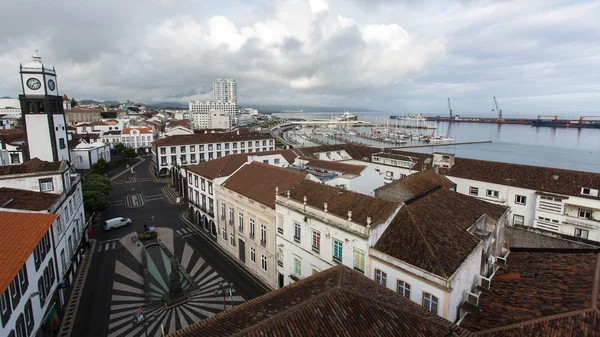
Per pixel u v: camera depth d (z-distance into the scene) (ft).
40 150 230.89
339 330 54.75
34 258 94.68
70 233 139.74
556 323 62.54
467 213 105.60
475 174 193.26
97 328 110.01
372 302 62.39
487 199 185.16
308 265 113.80
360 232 93.76
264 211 134.31
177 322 113.29
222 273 146.10
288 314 56.29
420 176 129.39
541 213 163.73
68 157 254.47
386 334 55.57
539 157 530.68
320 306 59.00
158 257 161.68
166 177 348.38
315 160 197.77
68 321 113.50
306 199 114.83
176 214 227.81
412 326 58.39
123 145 480.23
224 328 56.29
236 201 153.48
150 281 139.33
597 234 148.05
